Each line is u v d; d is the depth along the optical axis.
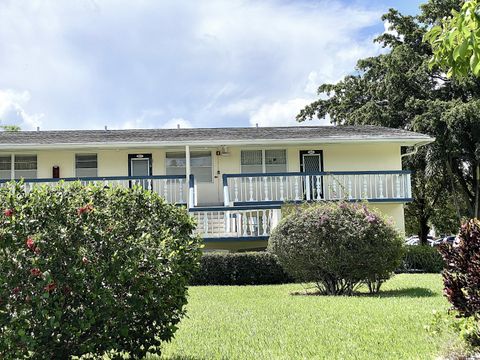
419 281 14.74
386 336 7.10
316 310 9.54
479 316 6.01
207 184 22.03
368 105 29.55
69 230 4.91
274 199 20.86
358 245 12.05
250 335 7.52
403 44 29.58
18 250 4.65
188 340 7.29
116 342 5.37
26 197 5.02
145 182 20.94
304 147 22.45
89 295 4.83
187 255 6.21
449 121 25.42
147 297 5.27
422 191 32.09
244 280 15.64
